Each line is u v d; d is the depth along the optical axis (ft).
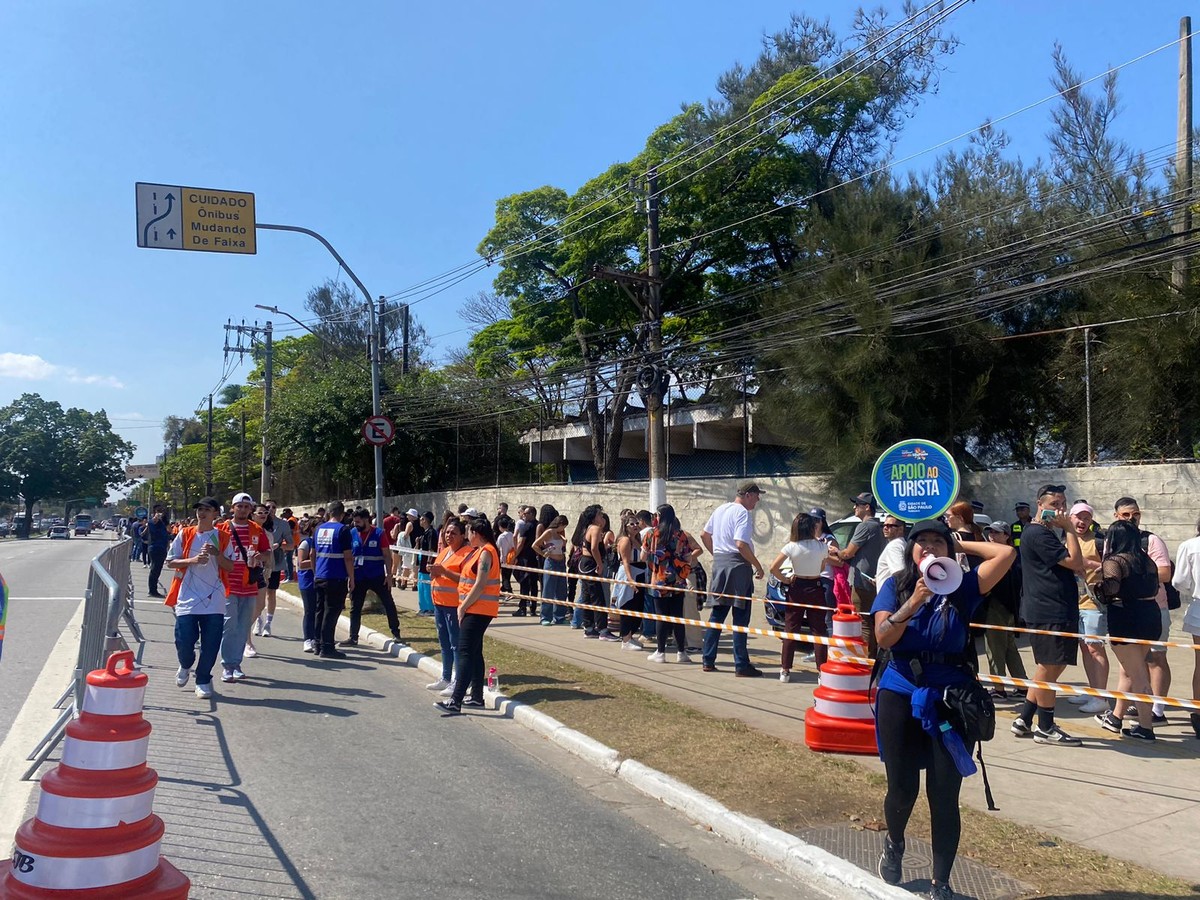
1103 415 50.01
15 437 302.66
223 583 29.86
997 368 56.54
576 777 21.98
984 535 30.35
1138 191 49.26
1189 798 19.47
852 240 57.16
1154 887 14.80
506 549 50.24
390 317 157.69
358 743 24.39
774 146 71.92
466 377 118.01
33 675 30.71
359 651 39.68
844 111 72.08
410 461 111.45
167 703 28.14
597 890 15.51
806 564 31.94
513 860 16.69
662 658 35.76
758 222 73.31
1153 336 43.73
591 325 85.87
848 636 23.31
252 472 176.86
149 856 12.03
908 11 65.98
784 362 58.44
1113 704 25.32
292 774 21.40
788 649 31.60
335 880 15.52
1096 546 28.04
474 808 19.48
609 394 84.23
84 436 314.35
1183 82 48.78
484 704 29.22
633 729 24.81
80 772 11.75
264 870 15.81
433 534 62.18
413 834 17.81
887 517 30.86
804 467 61.52
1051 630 23.80
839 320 54.85
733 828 17.90
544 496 83.97
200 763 21.93
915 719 14.35
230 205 51.88
